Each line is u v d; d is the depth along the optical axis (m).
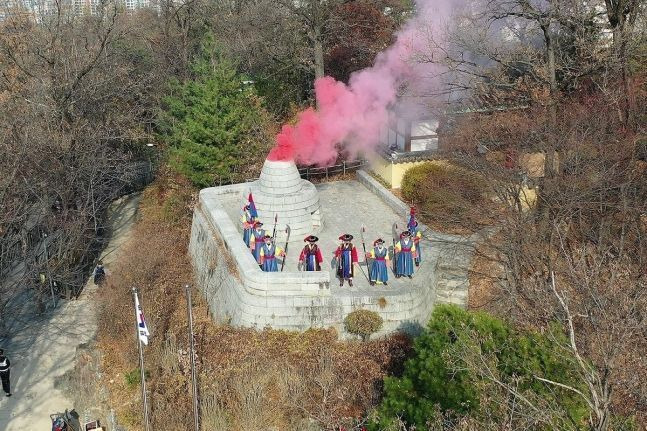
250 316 21.06
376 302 20.83
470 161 23.20
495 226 23.98
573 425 12.53
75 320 27.31
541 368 13.92
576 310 16.03
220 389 19.14
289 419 18.16
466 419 12.77
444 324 15.55
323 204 29.52
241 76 33.88
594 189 21.25
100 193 33.78
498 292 22.20
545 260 20.53
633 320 12.68
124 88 38.69
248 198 25.14
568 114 23.16
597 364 13.59
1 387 22.73
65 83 31.89
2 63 36.03
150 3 58.78
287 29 37.59
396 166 29.70
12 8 38.91
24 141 27.77
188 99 35.28
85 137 31.52
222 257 23.73
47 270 27.52
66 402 21.98
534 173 24.12
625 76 24.38
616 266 16.00
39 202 29.16
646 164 24.14
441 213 25.83
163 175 38.75
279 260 23.81
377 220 27.59
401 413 14.48
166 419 18.89
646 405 12.78
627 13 25.61
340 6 36.06
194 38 48.62
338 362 19.55
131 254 28.70
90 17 44.53
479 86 25.64
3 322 26.42
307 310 20.81
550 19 22.95
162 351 22.00
